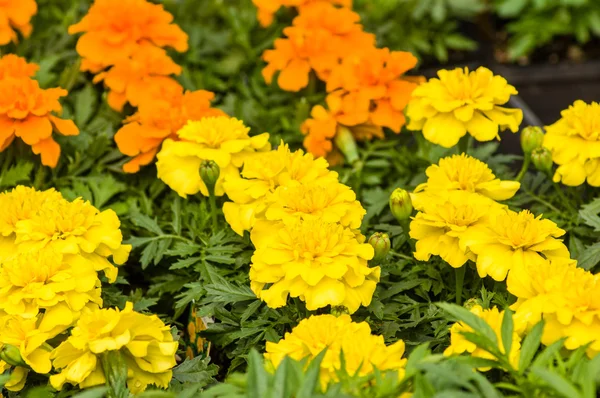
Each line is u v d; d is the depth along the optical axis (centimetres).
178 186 87
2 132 88
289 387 69
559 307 73
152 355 75
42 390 77
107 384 74
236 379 71
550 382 68
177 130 90
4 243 80
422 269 83
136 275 90
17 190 81
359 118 93
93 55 95
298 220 78
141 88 94
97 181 91
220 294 81
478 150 92
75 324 78
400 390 71
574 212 87
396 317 81
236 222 83
